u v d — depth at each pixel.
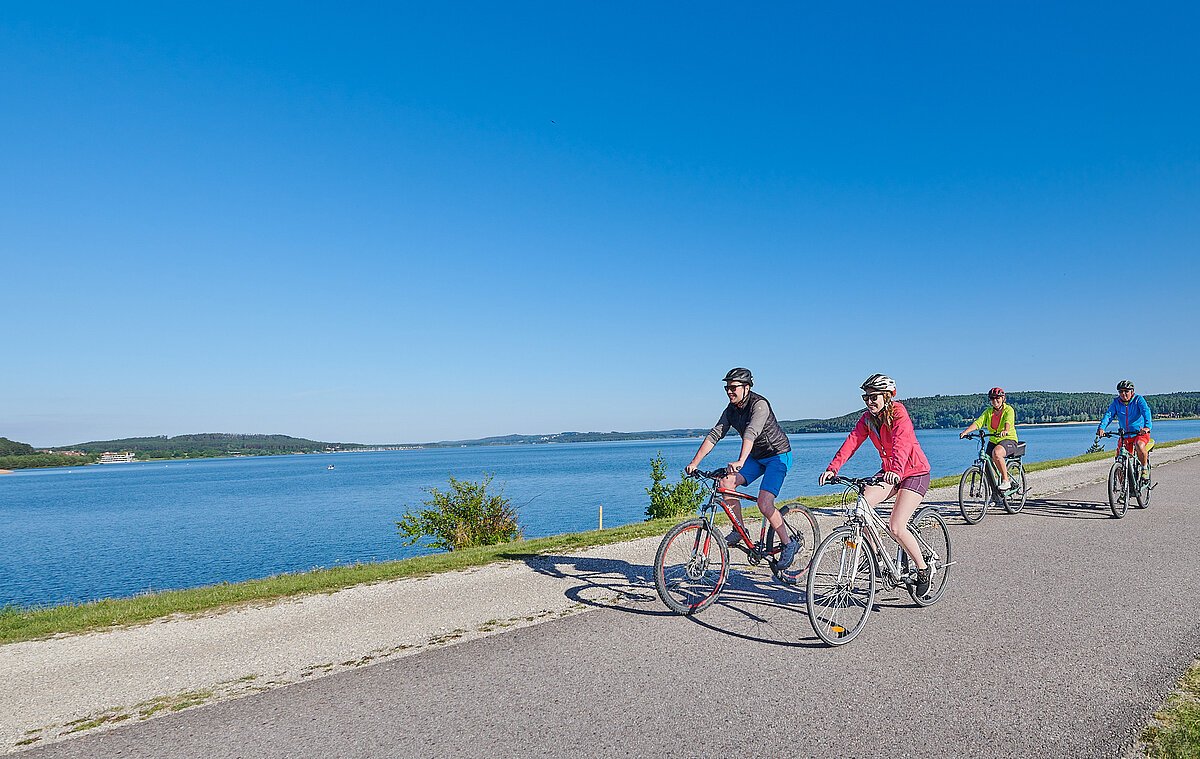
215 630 6.18
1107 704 4.02
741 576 7.54
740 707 4.12
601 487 57.06
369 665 5.10
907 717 3.93
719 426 6.90
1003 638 5.26
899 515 5.84
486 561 8.89
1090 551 8.47
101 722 4.25
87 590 22.42
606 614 6.23
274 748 3.79
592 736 3.80
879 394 5.80
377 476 103.00
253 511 51.19
